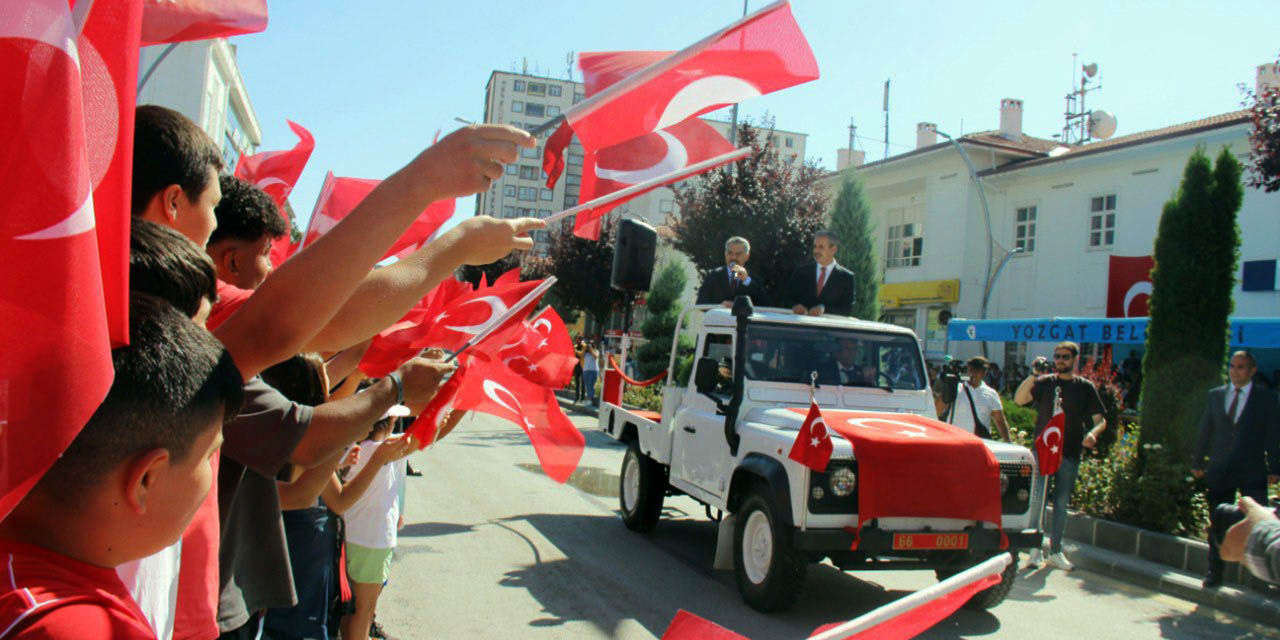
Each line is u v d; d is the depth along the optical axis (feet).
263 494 7.34
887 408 22.80
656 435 26.17
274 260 11.90
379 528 13.87
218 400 3.70
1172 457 29.12
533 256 115.55
